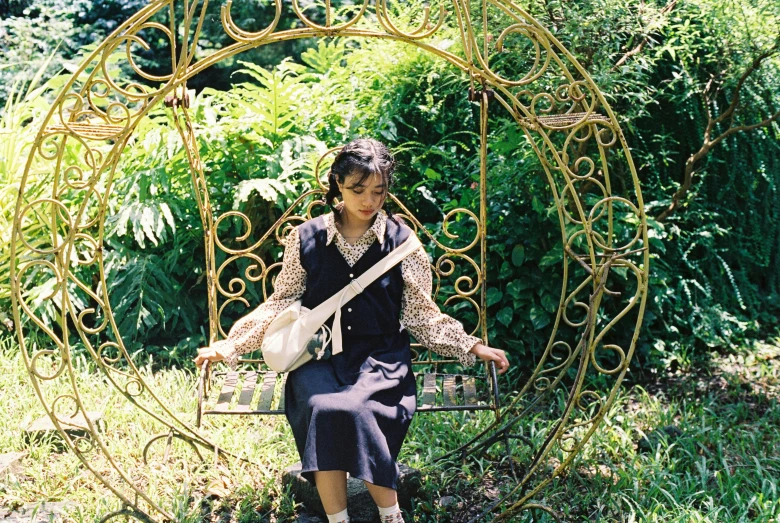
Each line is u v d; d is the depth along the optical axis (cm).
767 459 331
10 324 438
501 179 433
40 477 310
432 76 467
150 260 452
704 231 469
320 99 488
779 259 507
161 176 443
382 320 275
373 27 503
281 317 277
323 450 245
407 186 474
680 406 393
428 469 316
